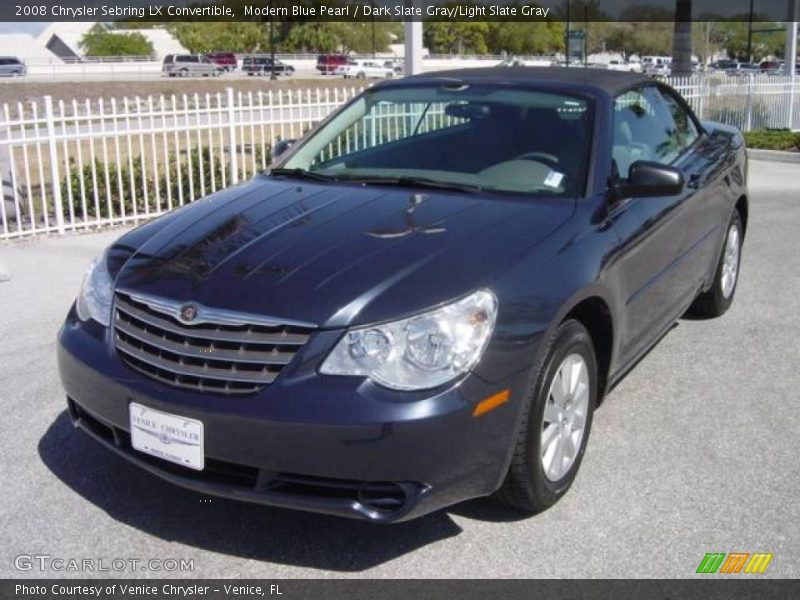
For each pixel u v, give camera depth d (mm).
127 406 3385
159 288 3445
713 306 6145
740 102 17750
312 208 4000
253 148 10445
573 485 3926
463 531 3574
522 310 3346
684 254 5023
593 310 3975
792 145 15555
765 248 8344
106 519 3664
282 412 3068
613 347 4078
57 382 5082
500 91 4770
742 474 4031
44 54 75250
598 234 3926
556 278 3541
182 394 3232
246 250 3584
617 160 4457
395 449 3049
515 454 3414
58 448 4266
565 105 4578
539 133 4453
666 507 3748
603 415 4664
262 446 3109
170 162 10586
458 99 4785
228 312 3225
